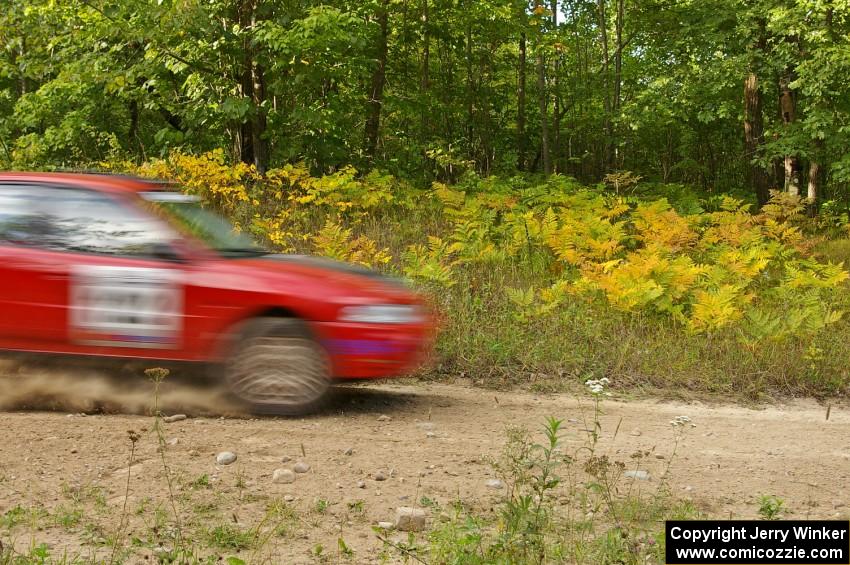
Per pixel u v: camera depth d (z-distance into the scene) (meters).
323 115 17.17
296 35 15.34
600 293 10.38
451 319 9.02
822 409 7.78
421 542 3.92
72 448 5.10
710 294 10.51
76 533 3.81
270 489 4.57
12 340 6.12
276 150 17.06
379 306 6.19
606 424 6.61
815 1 18.62
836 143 19.75
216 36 16.80
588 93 27.38
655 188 22.17
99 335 6.07
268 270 6.23
